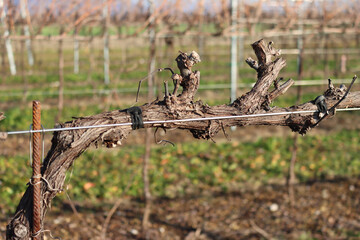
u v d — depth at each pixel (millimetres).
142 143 10055
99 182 7828
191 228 6582
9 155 8891
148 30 8484
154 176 8297
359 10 10125
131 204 7340
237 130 11500
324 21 9500
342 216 6949
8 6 8508
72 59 21719
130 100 13305
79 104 13469
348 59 20625
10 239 2562
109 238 6195
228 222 6773
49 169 2521
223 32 8828
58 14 9344
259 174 8633
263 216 6969
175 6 7887
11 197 7094
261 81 2742
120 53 21062
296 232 6391
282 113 2779
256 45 2736
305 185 8227
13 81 17188
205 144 10148
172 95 2598
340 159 9484
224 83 16797
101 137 2496
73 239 6000
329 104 2900
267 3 9375
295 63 19625
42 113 11938
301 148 10172
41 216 2547
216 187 8086
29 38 8172
